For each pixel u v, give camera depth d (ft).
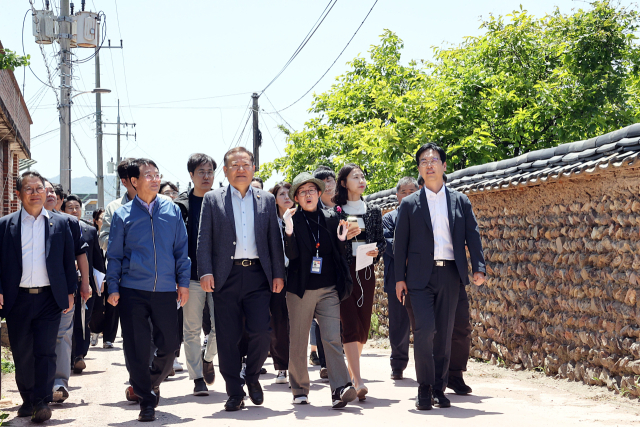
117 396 20.63
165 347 17.40
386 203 39.01
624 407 17.85
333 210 18.92
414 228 18.28
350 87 89.71
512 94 60.44
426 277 17.95
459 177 30.09
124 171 21.91
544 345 23.63
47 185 21.57
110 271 17.12
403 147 60.95
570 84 63.62
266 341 18.08
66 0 57.67
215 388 21.81
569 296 22.41
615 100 62.34
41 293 17.47
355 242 19.90
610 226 20.27
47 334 17.38
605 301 20.48
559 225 23.18
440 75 69.56
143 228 17.25
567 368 22.15
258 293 18.01
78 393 21.21
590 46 64.39
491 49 65.46
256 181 26.27
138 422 16.51
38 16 57.98
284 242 18.20
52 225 17.76
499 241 27.14
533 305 24.66
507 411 17.24
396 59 89.40
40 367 17.16
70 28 57.98
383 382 22.71
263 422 15.89
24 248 17.48
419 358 17.66
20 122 52.01
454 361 19.72
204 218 17.83
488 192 27.04
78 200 28.04
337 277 18.02
